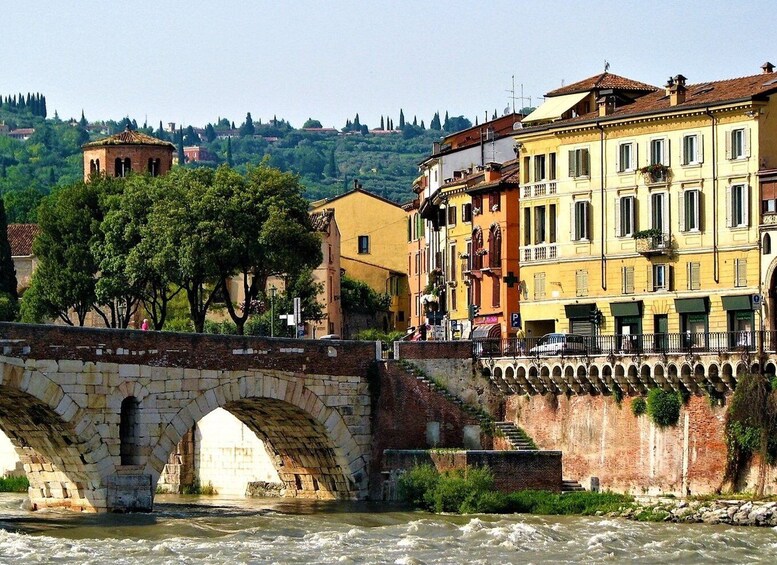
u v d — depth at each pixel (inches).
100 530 4537.4
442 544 4242.1
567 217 5915.4
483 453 5162.4
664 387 5132.9
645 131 5703.7
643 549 4148.6
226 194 6481.3
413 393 5526.6
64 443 4896.7
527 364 5452.8
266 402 5369.1
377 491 5497.1
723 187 5502.0
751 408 4886.8
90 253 7283.5
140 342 4963.1
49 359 4749.0
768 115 5457.7
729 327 5497.1
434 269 7367.1
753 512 4682.6
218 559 3969.0
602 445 5280.5
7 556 3988.7
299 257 6491.1
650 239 5644.7
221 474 5944.9
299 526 4675.2
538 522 4734.3
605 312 5807.1
